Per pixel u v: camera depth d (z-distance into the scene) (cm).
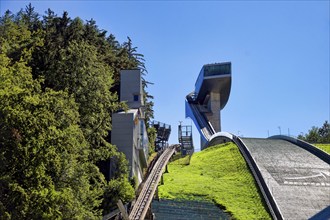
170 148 6450
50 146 2197
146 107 5894
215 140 7500
